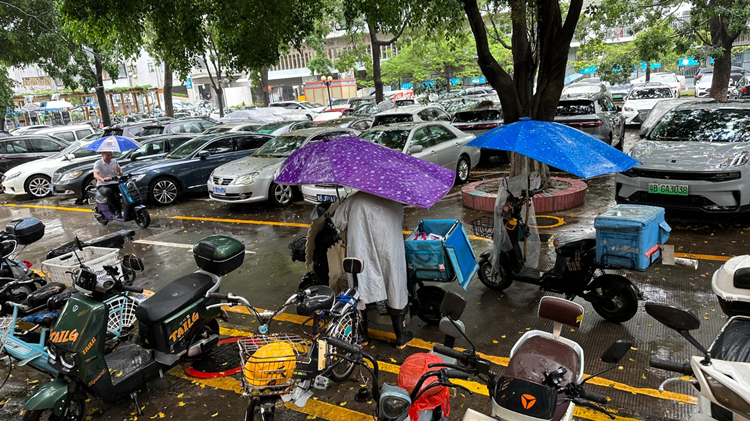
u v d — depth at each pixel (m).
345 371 4.19
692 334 4.60
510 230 5.43
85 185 13.26
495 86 9.25
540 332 3.24
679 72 43.16
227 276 6.94
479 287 6.00
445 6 9.73
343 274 4.88
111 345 4.77
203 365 4.64
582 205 9.27
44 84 53.31
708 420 2.59
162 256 8.12
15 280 4.89
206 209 11.54
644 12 16.30
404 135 10.89
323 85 41.00
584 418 3.58
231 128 15.95
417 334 4.96
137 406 3.96
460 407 3.80
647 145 7.89
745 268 3.33
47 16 20.03
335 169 4.19
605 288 4.90
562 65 8.92
